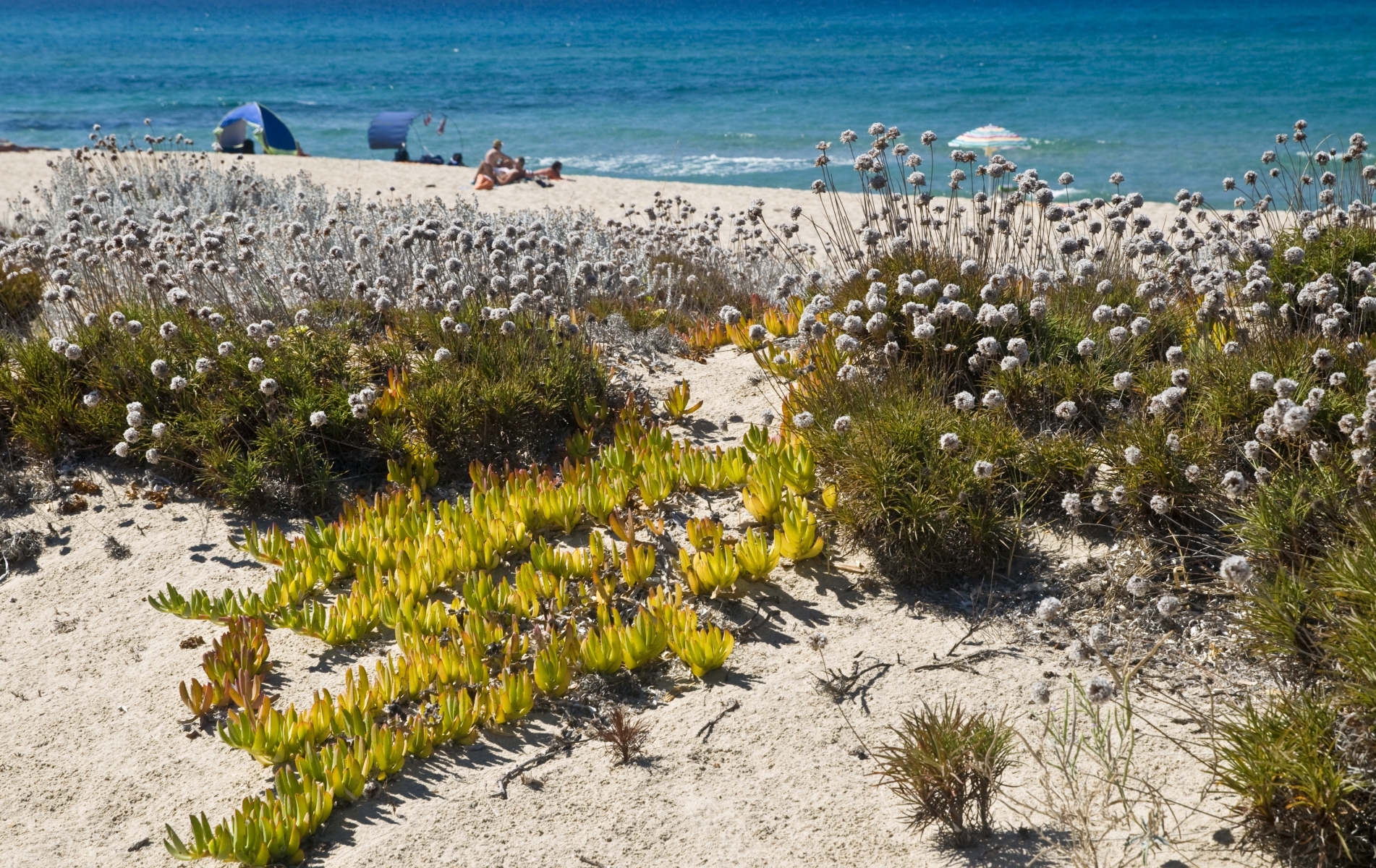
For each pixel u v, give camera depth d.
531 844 3.70
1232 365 5.63
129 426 6.53
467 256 8.75
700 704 4.45
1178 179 27.94
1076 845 3.42
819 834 3.68
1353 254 6.73
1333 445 4.94
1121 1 188.50
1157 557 4.91
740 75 72.56
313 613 4.91
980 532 5.03
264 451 6.28
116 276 9.07
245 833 3.57
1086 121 40.84
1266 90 47.84
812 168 33.47
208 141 41.53
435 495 6.46
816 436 5.92
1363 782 3.14
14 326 9.38
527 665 4.71
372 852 3.68
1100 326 6.60
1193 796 3.61
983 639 4.69
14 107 57.78
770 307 9.73
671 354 8.59
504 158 24.97
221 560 5.76
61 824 3.92
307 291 8.77
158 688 4.71
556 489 6.04
